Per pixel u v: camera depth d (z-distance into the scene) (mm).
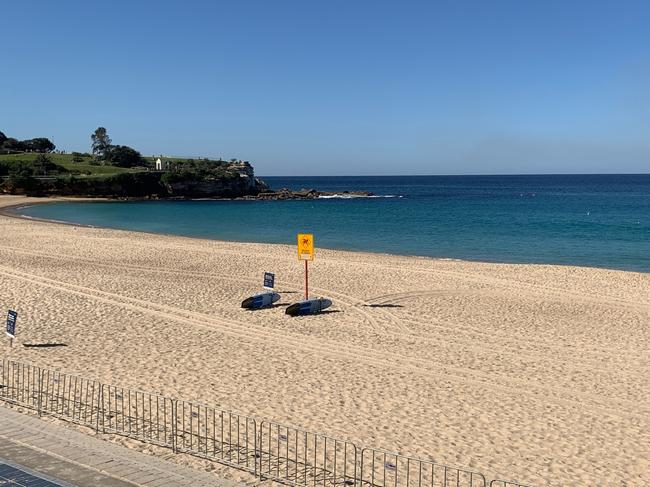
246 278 33188
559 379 17594
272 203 117000
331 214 90188
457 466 12047
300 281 32406
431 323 23922
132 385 16359
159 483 10281
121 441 12422
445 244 54562
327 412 14789
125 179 120188
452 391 16500
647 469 12156
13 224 61812
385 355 19656
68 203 103500
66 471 10562
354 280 32781
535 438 13547
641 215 84438
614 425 14398
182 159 159125
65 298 27156
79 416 13789
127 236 53594
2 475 10297
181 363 18484
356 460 11711
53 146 170250
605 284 32469
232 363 18578
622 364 19047
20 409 13992
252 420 13844
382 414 14750
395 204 115125
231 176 132750
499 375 17859
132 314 24562
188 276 33469
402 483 11266
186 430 13344
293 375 17547
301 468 11688
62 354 19125
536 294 29812
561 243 54562
